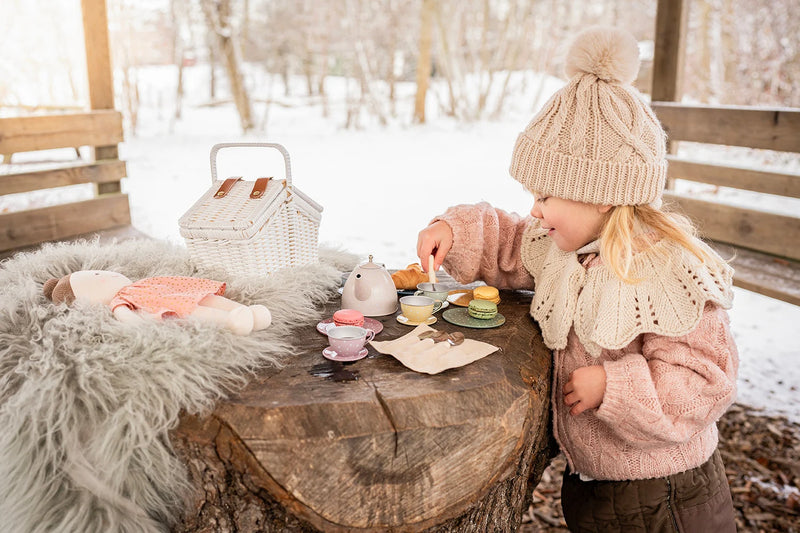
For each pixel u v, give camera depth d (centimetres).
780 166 780
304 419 111
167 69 1872
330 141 1084
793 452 251
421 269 184
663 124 396
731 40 923
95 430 117
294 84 1736
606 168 130
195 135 1130
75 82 821
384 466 111
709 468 145
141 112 1405
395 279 176
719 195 691
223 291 150
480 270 177
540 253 169
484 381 124
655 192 133
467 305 167
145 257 174
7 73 798
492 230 175
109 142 412
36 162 711
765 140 340
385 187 747
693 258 134
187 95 1627
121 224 418
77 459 117
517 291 183
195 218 159
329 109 1452
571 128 133
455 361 130
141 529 119
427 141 1089
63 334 127
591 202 133
